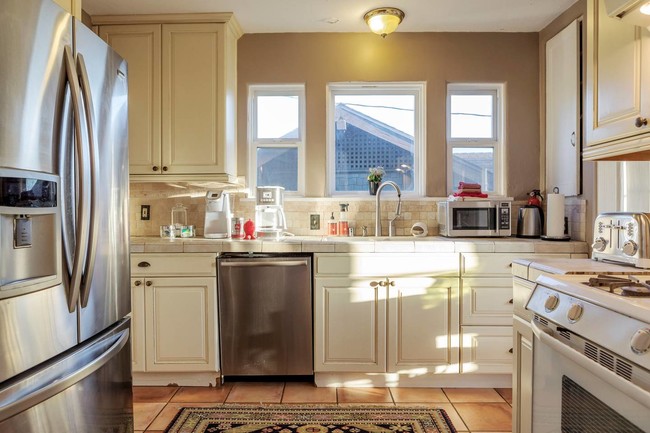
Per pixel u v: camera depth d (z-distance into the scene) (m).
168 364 2.47
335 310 2.44
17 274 0.96
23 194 0.97
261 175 3.12
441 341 2.43
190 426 2.04
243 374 2.48
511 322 2.42
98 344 1.27
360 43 2.99
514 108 2.99
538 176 2.98
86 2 2.52
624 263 1.48
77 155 1.14
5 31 0.94
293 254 2.52
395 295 2.43
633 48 1.39
